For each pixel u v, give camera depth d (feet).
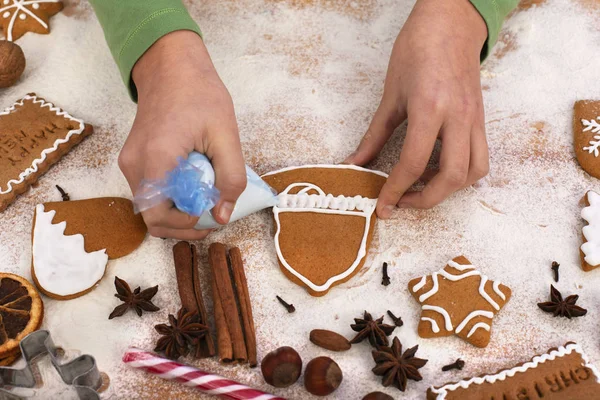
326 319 1.91
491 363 1.86
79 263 1.95
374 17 2.38
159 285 1.95
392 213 2.05
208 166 1.81
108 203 2.02
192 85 1.88
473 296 1.91
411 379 1.83
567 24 2.36
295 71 2.27
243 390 1.79
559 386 1.81
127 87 2.05
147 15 1.99
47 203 2.02
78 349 1.88
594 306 1.94
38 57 2.31
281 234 1.98
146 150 1.77
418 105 1.94
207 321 1.90
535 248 2.01
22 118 2.16
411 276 1.97
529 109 2.22
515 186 2.09
